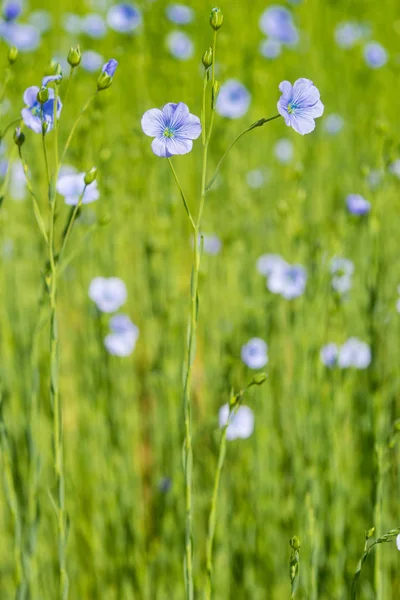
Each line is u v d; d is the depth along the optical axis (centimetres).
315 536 92
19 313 122
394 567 105
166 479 113
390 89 208
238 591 108
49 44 181
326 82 212
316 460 100
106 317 112
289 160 185
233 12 203
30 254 137
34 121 83
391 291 117
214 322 127
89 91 141
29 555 90
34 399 87
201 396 124
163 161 131
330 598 101
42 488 109
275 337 117
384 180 100
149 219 138
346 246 127
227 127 145
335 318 103
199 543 109
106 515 109
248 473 115
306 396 101
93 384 112
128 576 105
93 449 115
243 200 146
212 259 140
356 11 230
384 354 104
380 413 100
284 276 106
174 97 158
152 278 116
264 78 158
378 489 89
